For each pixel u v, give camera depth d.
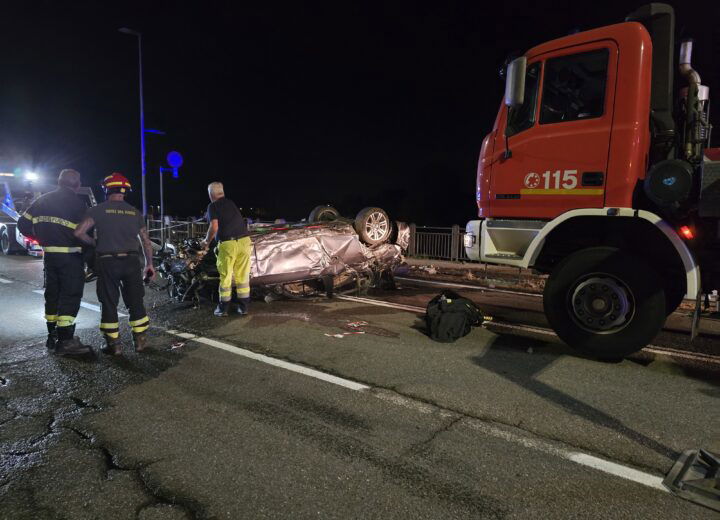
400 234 8.84
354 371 4.55
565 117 4.91
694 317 4.41
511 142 5.17
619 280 4.68
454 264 12.50
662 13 4.56
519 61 4.77
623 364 4.77
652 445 3.17
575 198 4.80
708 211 4.15
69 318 5.12
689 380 4.34
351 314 6.84
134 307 5.16
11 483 2.79
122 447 3.17
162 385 4.24
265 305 7.45
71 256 5.12
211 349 5.25
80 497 2.65
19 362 4.89
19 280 9.93
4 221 14.62
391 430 3.39
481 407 3.75
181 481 2.78
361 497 2.62
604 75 4.68
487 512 2.50
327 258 7.70
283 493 2.66
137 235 5.18
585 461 2.98
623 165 4.54
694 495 2.63
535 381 4.29
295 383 4.26
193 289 7.32
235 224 6.52
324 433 3.35
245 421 3.54
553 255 5.55
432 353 5.08
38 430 3.43
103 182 5.09
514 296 8.42
